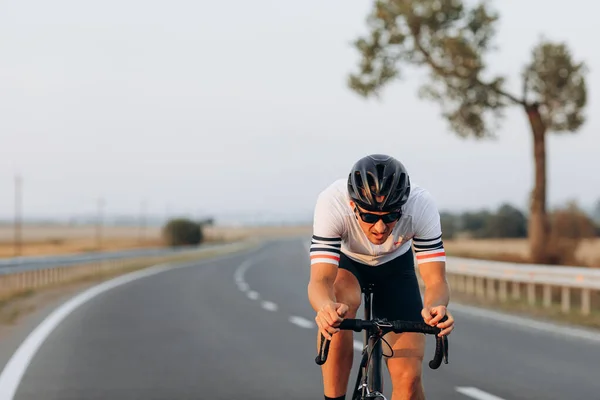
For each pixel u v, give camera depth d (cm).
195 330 1416
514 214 6638
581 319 1593
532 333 1400
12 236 14600
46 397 838
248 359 1091
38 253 5797
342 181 532
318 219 516
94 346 1210
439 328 447
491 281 2227
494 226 6662
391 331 471
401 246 543
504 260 2977
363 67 3080
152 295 2253
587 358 1120
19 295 2214
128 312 1741
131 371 994
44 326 1468
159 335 1344
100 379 939
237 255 6606
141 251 4812
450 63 2983
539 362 1084
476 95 3022
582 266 2753
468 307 1898
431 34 2955
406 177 477
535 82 2948
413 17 2931
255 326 1480
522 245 5347
